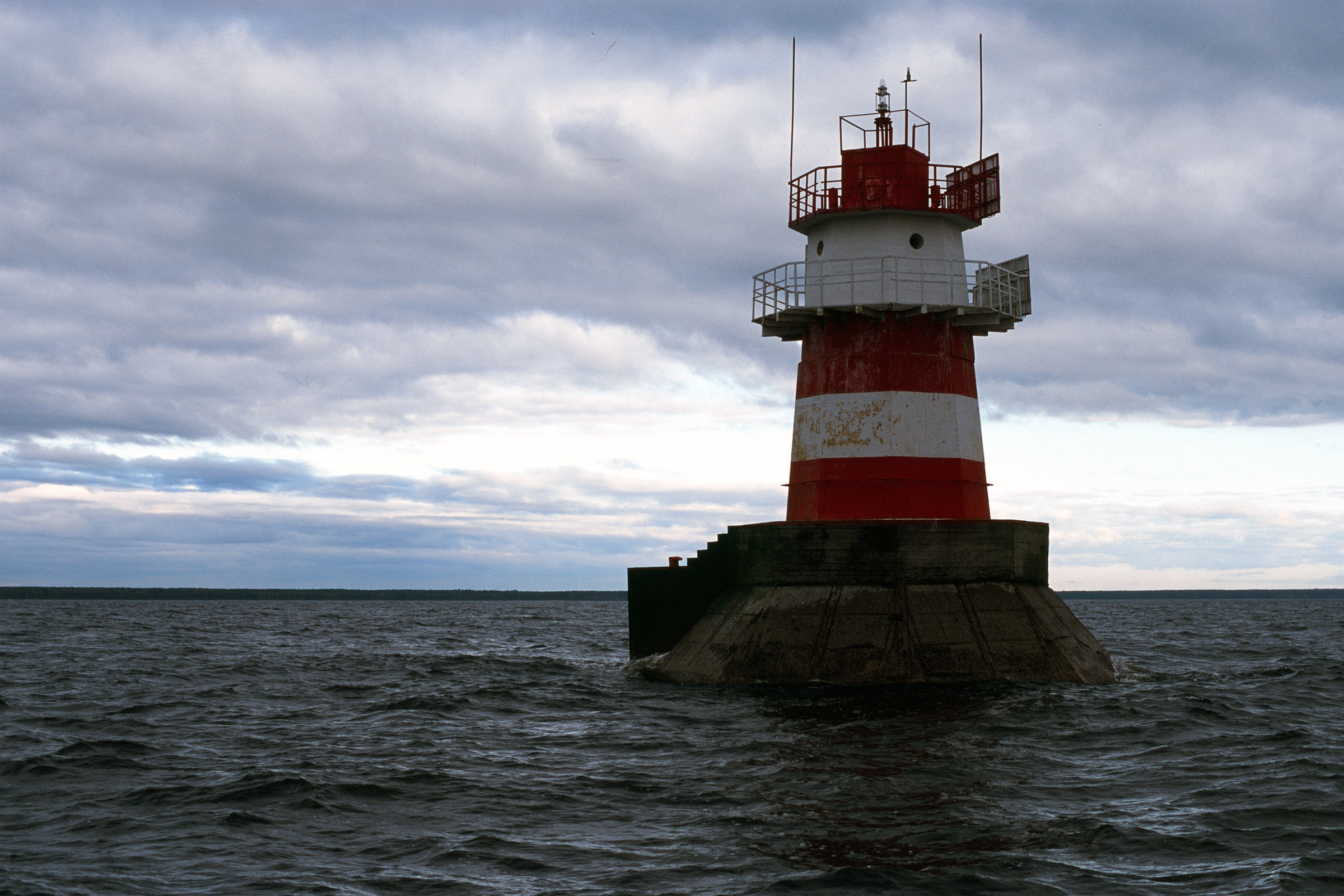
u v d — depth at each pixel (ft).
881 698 75.25
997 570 85.15
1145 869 38.83
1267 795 48.91
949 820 44.83
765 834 43.42
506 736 65.57
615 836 43.75
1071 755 57.57
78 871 39.22
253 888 37.63
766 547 87.76
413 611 486.79
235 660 125.39
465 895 36.96
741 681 83.41
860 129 97.19
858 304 88.58
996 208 92.02
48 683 98.73
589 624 282.97
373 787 51.75
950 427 90.99
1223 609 524.93
